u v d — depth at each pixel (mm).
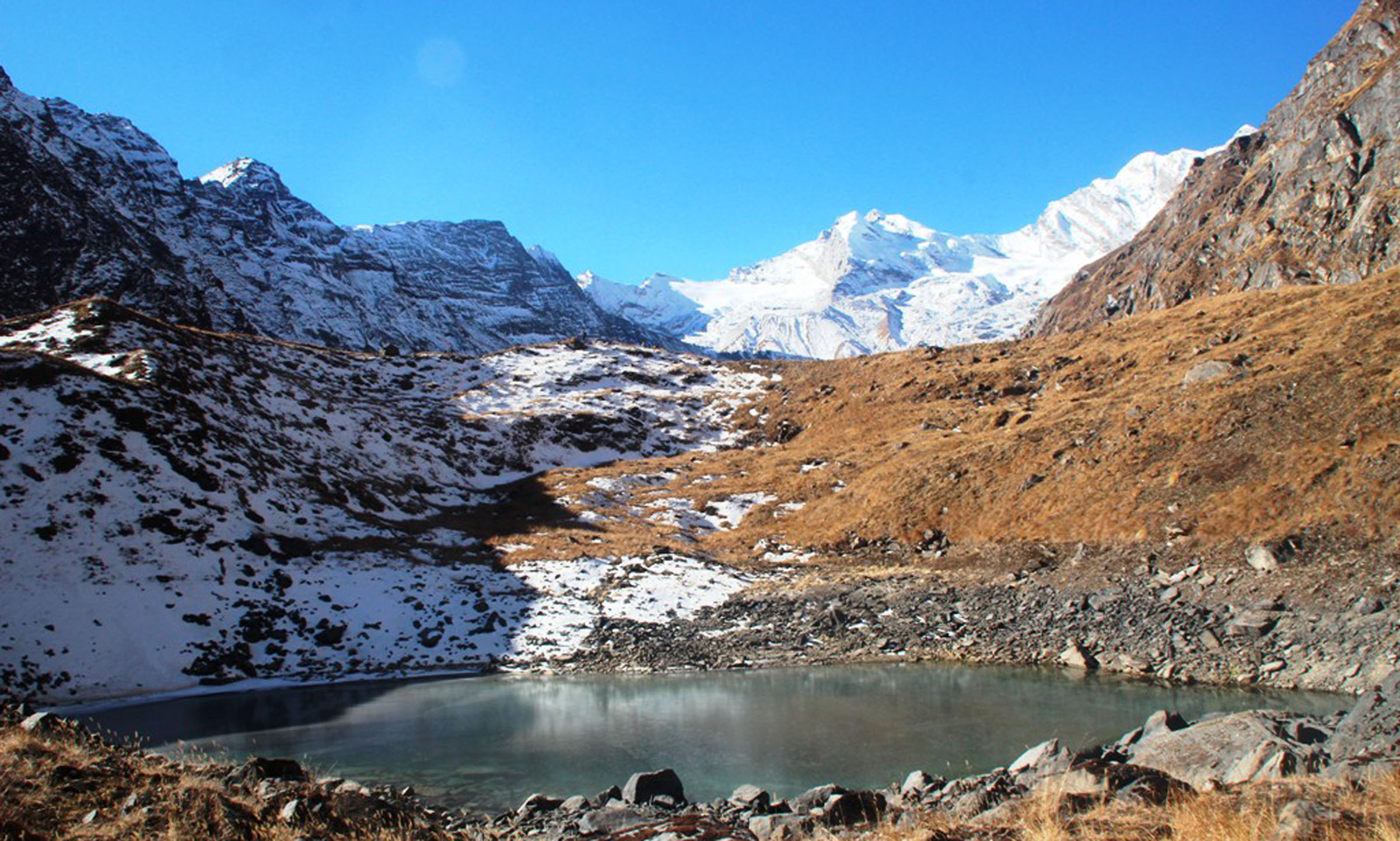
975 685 31531
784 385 109500
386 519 61344
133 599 38688
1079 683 30906
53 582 37875
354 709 31141
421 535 59906
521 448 88125
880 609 43094
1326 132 137750
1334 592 31703
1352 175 129125
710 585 49719
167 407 54344
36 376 50312
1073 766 12273
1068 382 77625
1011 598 41344
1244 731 14984
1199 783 13109
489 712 30031
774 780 20891
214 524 46562
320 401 76750
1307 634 30344
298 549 49219
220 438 55906
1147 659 32500
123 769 12180
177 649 37031
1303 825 7781
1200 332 74750
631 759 23219
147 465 47969
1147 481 45344
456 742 25719
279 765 14141
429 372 110188
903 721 26297
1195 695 28141
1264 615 31984
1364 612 29812
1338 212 127312
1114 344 85500
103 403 50688
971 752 22594
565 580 50750
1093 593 38969
